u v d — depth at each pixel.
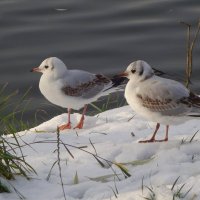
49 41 21.94
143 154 11.08
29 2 24.64
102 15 23.56
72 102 14.03
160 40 21.91
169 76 19.66
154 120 11.84
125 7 24.12
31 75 20.11
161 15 23.39
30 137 12.31
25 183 10.01
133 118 13.56
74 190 9.77
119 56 21.08
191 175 9.94
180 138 11.75
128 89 12.03
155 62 20.62
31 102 18.83
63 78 13.89
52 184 10.00
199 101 11.77
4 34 22.34
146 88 11.77
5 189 9.71
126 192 9.49
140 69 11.91
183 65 20.34
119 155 11.01
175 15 23.28
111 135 12.27
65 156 11.06
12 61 20.81
